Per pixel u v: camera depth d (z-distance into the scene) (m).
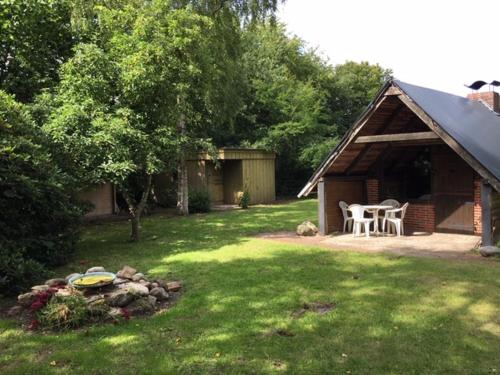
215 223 14.52
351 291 6.18
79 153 9.26
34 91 12.12
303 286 6.48
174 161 11.87
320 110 28.22
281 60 31.55
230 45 17.16
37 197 7.81
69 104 9.54
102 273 6.18
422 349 4.21
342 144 11.02
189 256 8.96
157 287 6.12
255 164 22.97
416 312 5.24
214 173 22.64
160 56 9.96
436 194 11.80
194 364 4.00
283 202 23.58
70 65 9.77
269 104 25.30
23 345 4.52
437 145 11.75
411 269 7.38
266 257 8.67
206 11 15.93
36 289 5.89
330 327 4.83
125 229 13.65
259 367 3.92
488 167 8.55
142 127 10.28
